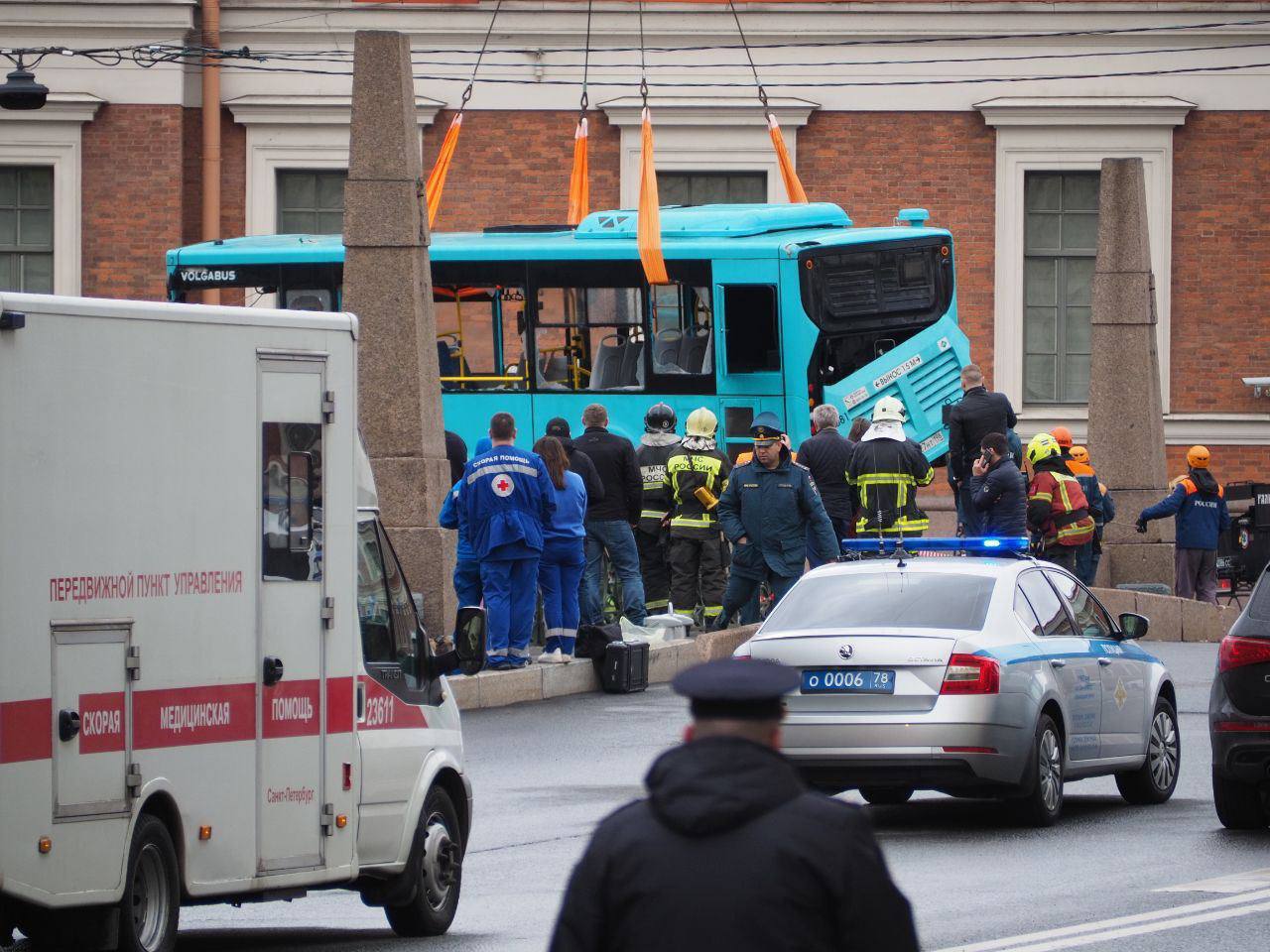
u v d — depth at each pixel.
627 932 14.01
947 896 37.53
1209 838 44.66
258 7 123.12
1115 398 105.31
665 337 96.94
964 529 86.88
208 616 31.47
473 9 123.62
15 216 122.19
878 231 97.56
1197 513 96.75
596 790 50.97
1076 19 124.56
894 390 96.69
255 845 32.22
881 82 124.94
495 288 98.50
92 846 29.23
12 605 28.22
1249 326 126.00
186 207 122.56
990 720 43.78
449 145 102.19
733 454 96.00
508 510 65.81
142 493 30.34
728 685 14.30
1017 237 125.38
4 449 28.25
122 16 120.38
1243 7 124.19
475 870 41.78
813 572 47.84
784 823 14.01
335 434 33.88
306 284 102.69
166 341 30.84
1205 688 72.25
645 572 80.12
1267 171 125.50
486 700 65.81
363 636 35.31
